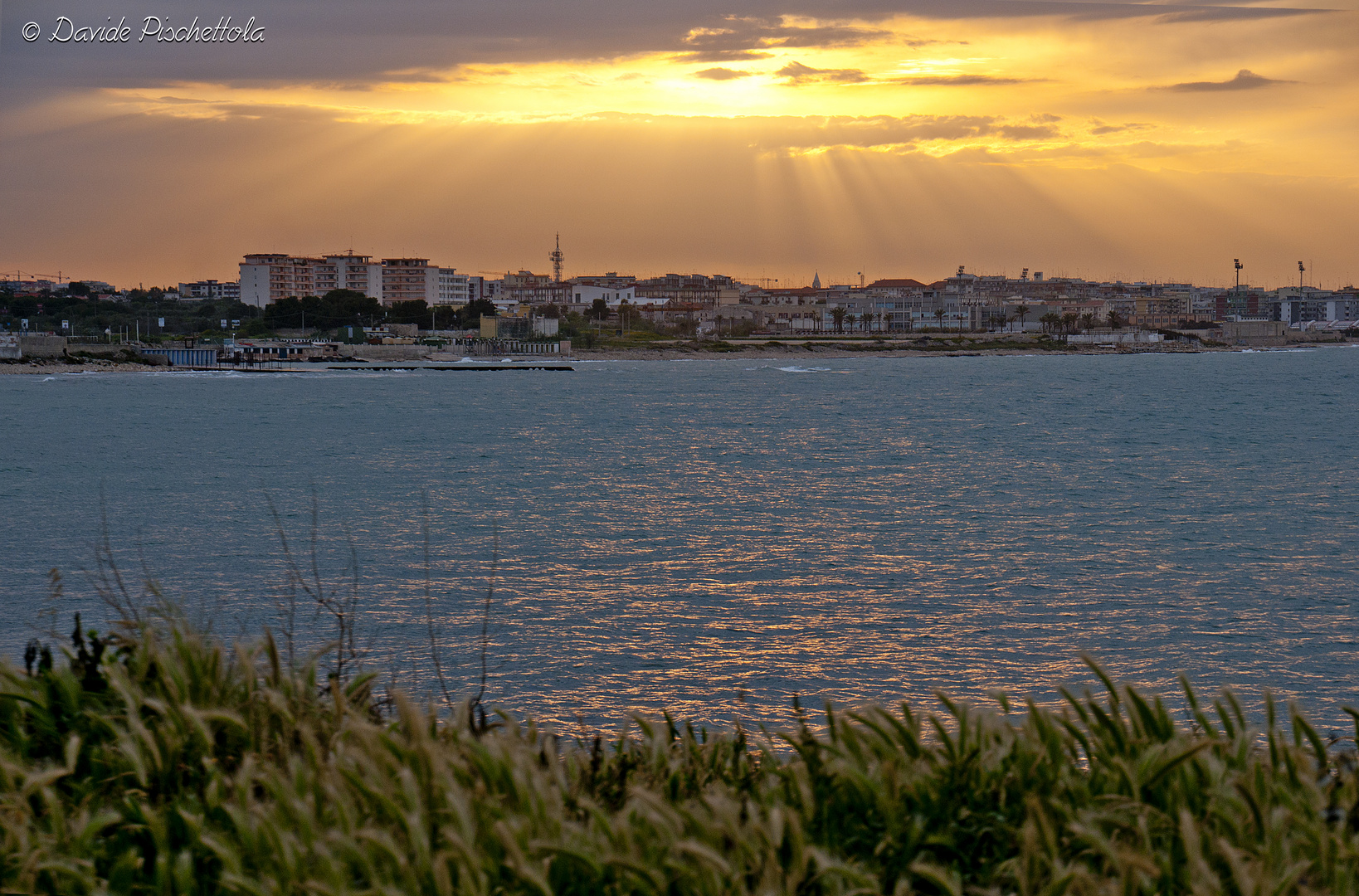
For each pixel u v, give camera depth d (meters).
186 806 5.35
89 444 76.31
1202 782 5.44
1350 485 54.91
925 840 5.13
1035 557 36.09
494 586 30.67
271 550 36.50
